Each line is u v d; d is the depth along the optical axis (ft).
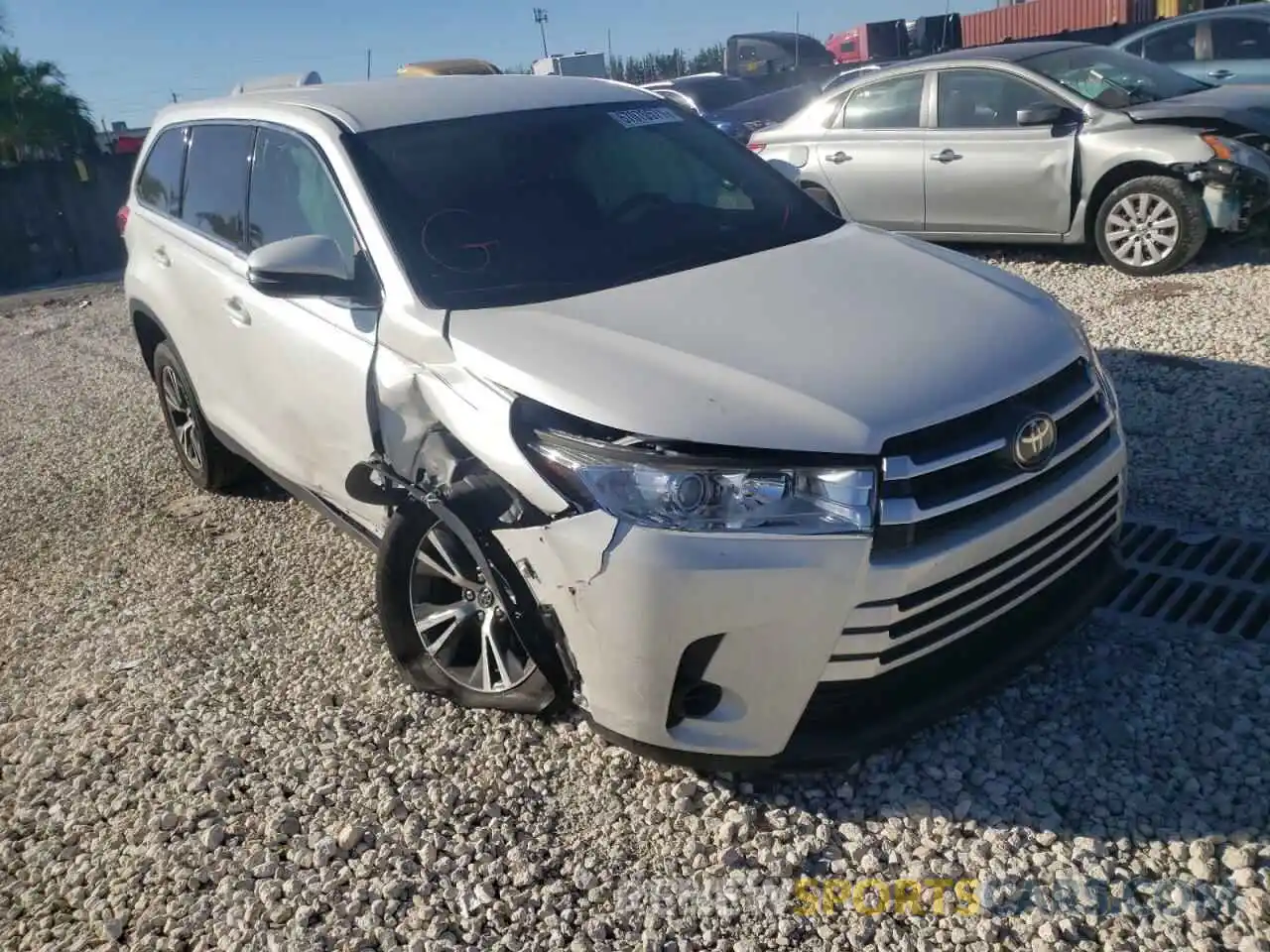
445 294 11.50
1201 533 13.61
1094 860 8.91
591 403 9.44
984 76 27.45
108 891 10.10
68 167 61.21
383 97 14.15
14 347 35.99
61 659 14.38
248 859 10.15
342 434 12.55
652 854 9.65
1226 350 19.17
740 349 9.87
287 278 11.55
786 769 9.42
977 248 29.94
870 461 8.85
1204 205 23.82
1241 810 9.18
